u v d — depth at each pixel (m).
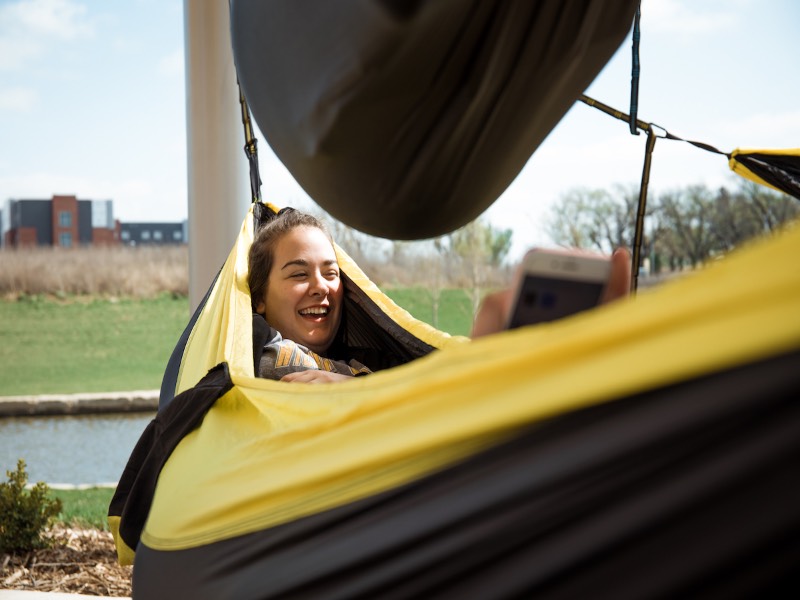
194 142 4.19
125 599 3.33
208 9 4.13
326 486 1.23
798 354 0.81
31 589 3.51
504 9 1.03
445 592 1.06
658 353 0.88
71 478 7.95
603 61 1.18
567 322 1.01
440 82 1.08
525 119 1.16
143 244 17.16
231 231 4.21
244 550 1.32
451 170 1.18
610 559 0.93
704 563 0.87
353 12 1.04
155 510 1.66
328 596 1.19
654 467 0.89
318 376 1.97
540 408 0.97
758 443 0.83
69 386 13.42
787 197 12.19
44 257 15.84
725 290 0.85
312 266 2.43
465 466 1.06
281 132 1.22
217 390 1.83
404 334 2.50
